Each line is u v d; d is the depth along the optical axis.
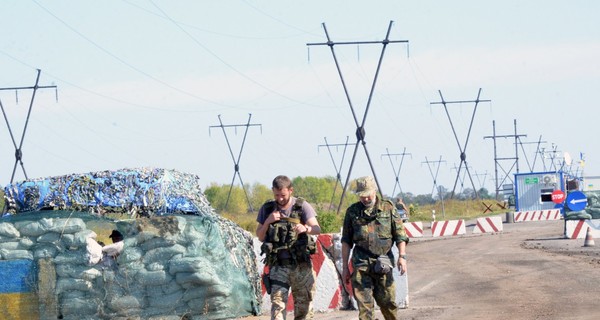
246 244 25.88
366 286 19.47
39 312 23.56
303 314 19.78
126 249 23.30
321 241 27.33
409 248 66.12
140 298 23.14
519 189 138.88
